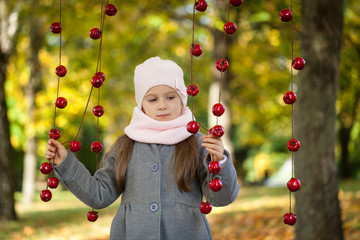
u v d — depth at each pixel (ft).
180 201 7.68
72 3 28.50
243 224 23.34
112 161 8.23
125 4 28.84
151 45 48.26
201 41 48.70
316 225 15.46
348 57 29.89
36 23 38.09
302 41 15.87
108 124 64.28
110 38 43.27
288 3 26.66
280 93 48.11
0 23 29.66
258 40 35.76
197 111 67.82
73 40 44.96
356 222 20.20
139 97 8.24
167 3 35.63
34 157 44.91
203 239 7.60
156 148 7.95
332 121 15.58
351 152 59.11
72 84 46.98
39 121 43.65
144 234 7.50
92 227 25.81
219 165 6.84
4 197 28.07
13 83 44.60
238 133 79.10
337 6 15.46
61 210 37.37
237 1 6.72
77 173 7.67
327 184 15.47
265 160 82.33
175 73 8.12
